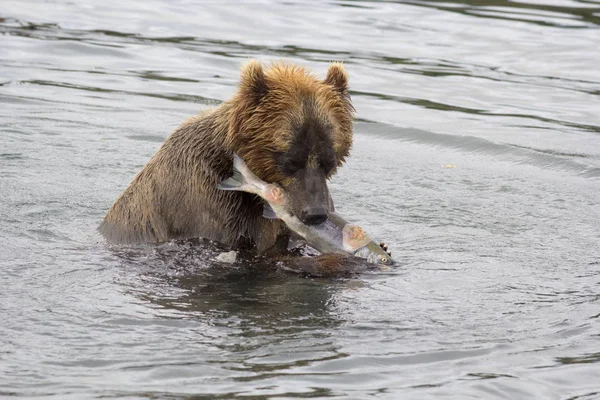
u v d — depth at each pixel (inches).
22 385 358.3
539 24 1070.4
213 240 506.6
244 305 444.8
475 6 1145.4
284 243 523.2
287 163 471.8
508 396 366.9
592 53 976.3
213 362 382.9
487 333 421.4
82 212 586.6
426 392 366.0
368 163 724.0
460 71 932.0
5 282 462.6
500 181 688.4
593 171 709.3
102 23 1057.5
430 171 709.3
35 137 735.7
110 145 731.4
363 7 1135.0
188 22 1069.8
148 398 351.6
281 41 1000.9
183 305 442.9
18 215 570.3
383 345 405.4
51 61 935.7
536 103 860.0
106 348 392.8
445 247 541.3
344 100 506.6
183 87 876.6
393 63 946.7
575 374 386.0
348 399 356.5
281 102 474.3
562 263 518.0
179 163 514.0
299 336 411.2
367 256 494.0
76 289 458.6
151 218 522.9
